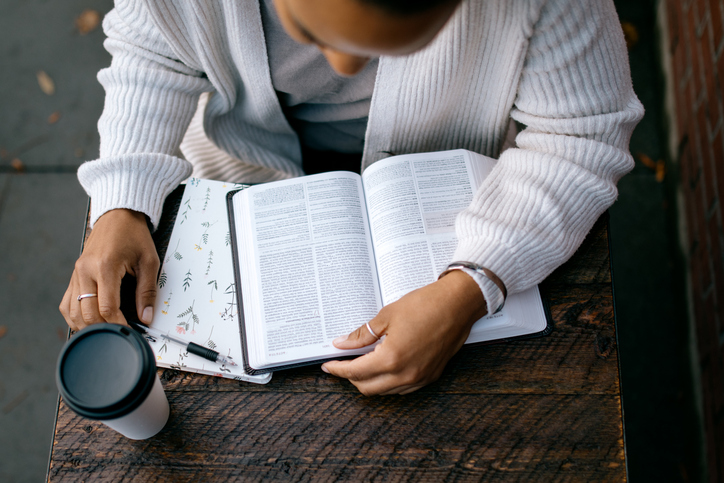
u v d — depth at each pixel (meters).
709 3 1.39
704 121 1.41
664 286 1.62
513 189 0.77
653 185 1.72
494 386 0.74
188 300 0.78
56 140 1.86
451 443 0.71
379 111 0.87
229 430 0.73
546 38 0.69
